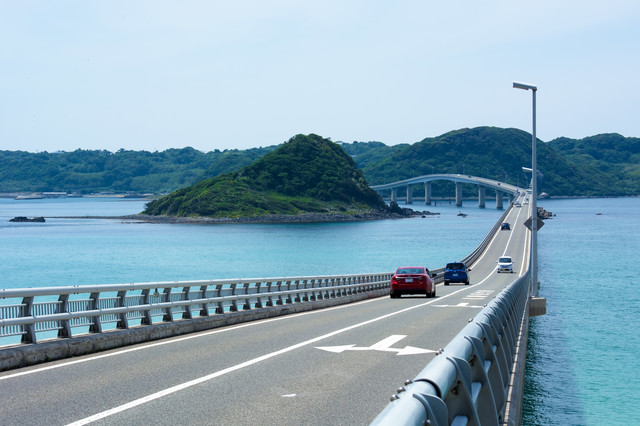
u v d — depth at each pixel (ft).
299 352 50.67
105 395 34.01
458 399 17.81
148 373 40.70
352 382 38.58
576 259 364.17
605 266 322.96
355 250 472.85
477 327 26.09
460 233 654.53
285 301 97.91
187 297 67.67
